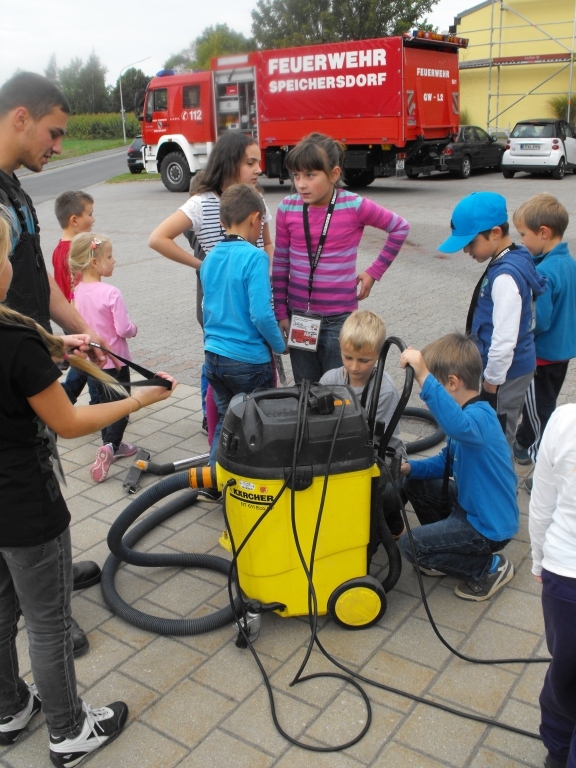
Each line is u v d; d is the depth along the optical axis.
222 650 2.67
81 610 2.94
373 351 2.85
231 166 3.59
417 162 17.34
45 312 2.50
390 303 7.47
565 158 17.88
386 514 3.02
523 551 3.21
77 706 2.15
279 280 3.64
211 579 3.13
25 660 2.65
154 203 16.67
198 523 3.58
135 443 4.50
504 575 2.91
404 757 2.16
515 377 3.33
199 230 3.75
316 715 2.33
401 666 2.53
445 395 2.51
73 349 2.38
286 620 2.81
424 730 2.26
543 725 2.01
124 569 3.22
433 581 3.03
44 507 1.88
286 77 16.08
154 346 6.44
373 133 15.49
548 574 1.80
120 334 4.03
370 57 15.00
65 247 4.37
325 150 3.22
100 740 2.21
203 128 17.50
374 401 2.61
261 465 2.40
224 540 3.21
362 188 17.61
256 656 2.52
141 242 11.77
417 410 4.57
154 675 2.55
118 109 72.69
